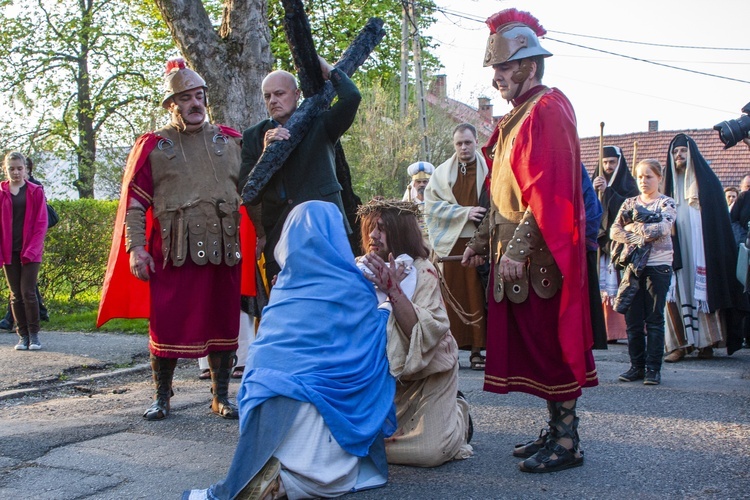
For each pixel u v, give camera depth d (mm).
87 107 29609
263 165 4488
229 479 3389
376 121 24609
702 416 5207
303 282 3830
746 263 8266
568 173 3797
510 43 4012
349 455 3613
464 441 4285
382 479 3770
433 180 7719
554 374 3945
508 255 3898
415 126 25094
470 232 7426
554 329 3920
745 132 6812
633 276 6645
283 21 4457
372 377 3773
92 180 27109
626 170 9320
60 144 29328
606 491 3695
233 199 5414
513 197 4000
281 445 3469
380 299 4039
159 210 5293
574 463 4043
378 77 27109
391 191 24344
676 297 8281
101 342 8938
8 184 8391
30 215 8469
